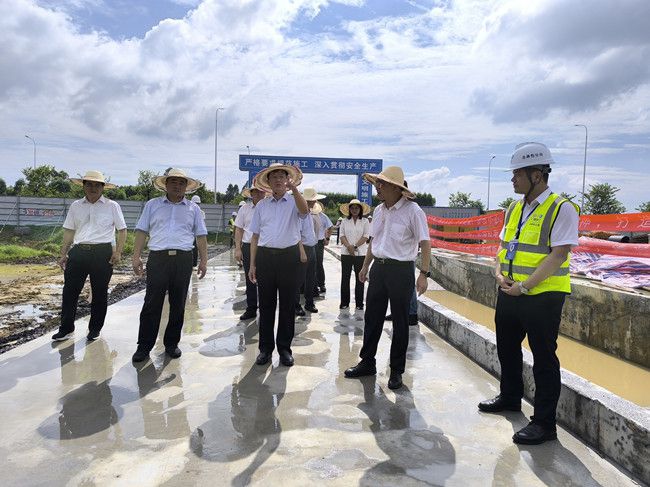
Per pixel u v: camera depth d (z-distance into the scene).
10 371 4.20
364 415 3.36
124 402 3.53
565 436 3.10
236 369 4.32
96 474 2.55
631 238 8.54
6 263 15.23
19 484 2.45
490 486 2.49
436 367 4.47
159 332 5.70
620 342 5.10
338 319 6.54
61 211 31.48
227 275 11.22
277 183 4.45
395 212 4.04
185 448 2.84
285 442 2.93
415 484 2.49
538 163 3.05
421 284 4.09
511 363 3.40
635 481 2.55
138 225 4.66
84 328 5.82
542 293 3.03
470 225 11.46
